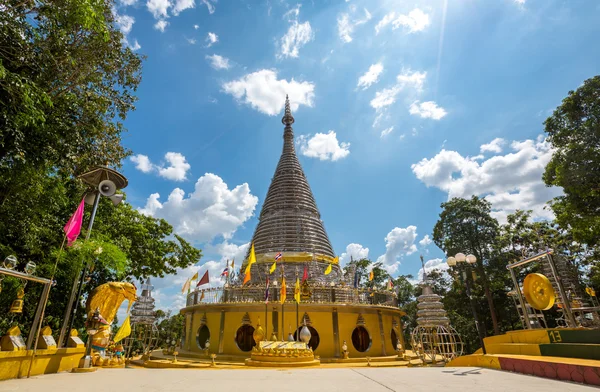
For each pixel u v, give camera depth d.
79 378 10.75
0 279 11.65
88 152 18.41
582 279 35.44
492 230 50.47
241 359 29.52
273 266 33.97
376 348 33.16
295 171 52.22
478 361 14.74
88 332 15.03
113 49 18.94
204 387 9.06
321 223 47.53
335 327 32.06
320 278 38.31
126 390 8.33
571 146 27.92
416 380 10.41
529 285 16.38
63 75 16.25
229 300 33.66
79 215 14.23
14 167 15.05
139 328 34.72
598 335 11.41
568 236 37.75
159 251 36.34
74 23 15.35
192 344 34.56
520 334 14.61
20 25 13.80
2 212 18.27
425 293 30.91
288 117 61.81
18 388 8.52
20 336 11.53
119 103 20.81
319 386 9.32
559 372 10.24
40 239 22.75
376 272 63.66
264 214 48.41
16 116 12.79
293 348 24.48
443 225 54.03
